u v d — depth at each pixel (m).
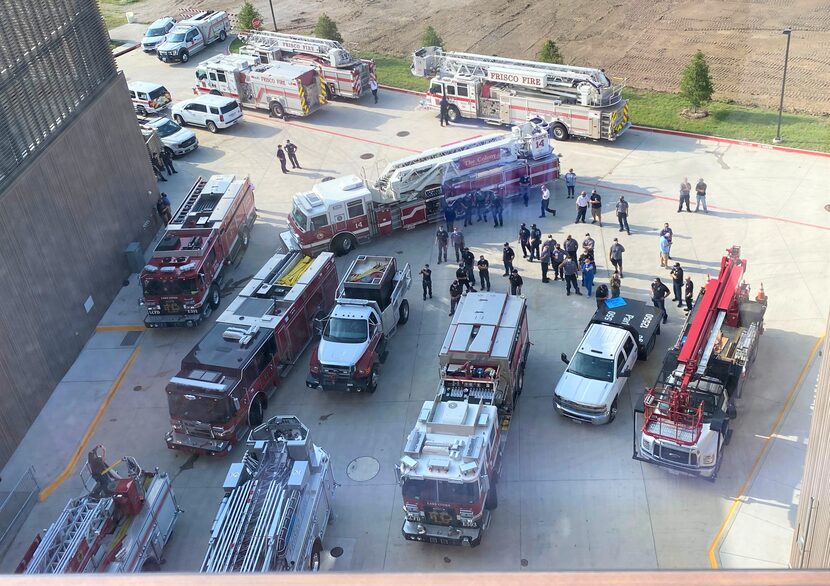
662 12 49.06
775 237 26.50
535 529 16.94
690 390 18.31
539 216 29.64
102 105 27.64
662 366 20.56
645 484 17.69
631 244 27.11
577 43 45.53
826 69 38.84
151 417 22.02
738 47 42.62
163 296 24.91
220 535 15.23
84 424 22.03
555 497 17.66
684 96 35.66
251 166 35.94
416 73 43.06
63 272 24.47
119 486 16.33
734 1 49.88
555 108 34.34
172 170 35.81
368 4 56.25
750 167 30.98
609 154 33.44
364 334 21.36
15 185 22.25
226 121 38.94
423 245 28.78
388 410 21.05
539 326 23.61
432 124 38.09
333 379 20.98
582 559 16.09
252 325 21.41
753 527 16.30
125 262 28.61
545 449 19.05
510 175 29.64
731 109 35.88
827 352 12.80
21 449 21.34
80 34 26.48
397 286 23.64
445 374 19.19
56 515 19.16
